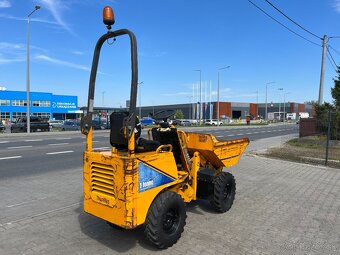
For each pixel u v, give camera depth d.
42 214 5.70
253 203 6.55
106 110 39.38
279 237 4.83
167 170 4.45
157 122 5.24
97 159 4.23
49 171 9.93
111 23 4.19
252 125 67.06
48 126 35.62
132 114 3.91
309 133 21.52
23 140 22.00
